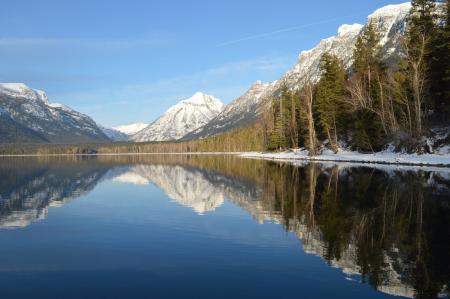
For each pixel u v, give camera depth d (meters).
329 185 32.12
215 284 11.16
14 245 16.12
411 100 56.66
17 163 113.69
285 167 56.88
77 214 23.75
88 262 13.59
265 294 10.37
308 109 78.69
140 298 10.28
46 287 11.22
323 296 10.18
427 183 30.36
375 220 18.58
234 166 70.38
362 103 61.19
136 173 61.03
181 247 15.30
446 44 48.12
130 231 18.53
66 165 95.88
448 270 11.82
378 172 40.25
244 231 17.80
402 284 10.88
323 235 16.33
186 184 41.72
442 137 51.72
